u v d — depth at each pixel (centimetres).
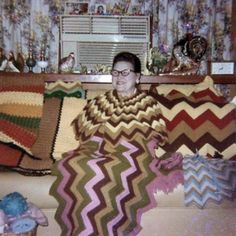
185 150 198
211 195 166
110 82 240
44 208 170
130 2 281
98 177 166
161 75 240
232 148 199
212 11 279
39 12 275
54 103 208
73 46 263
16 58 262
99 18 262
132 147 175
